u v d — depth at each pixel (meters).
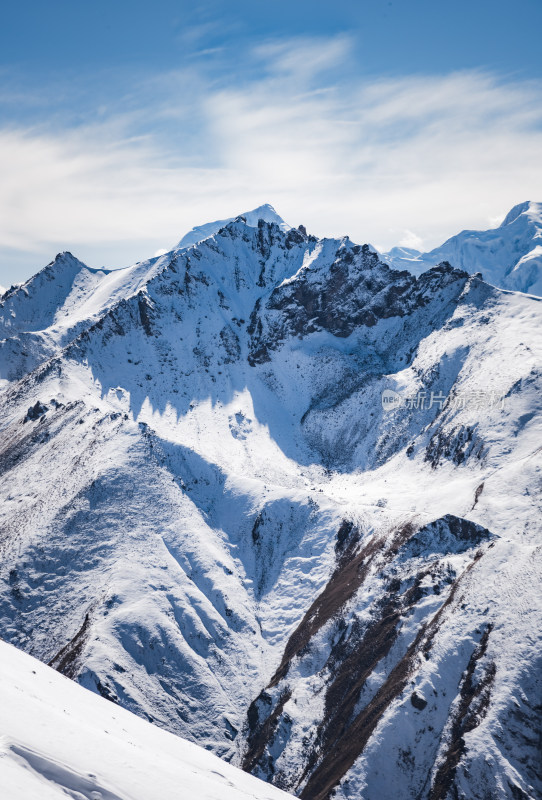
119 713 52.34
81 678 94.75
